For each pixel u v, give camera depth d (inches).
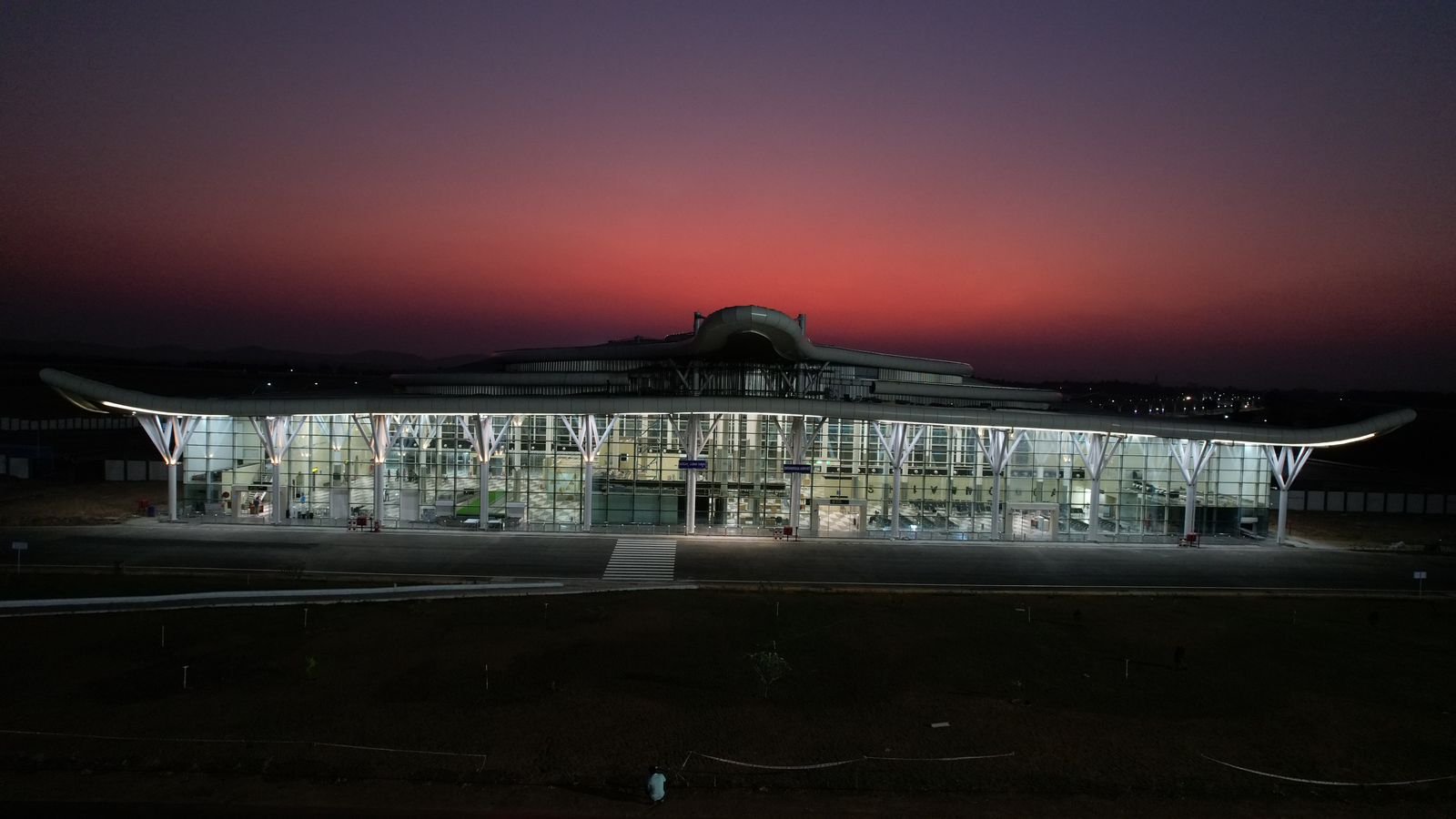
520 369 2758.4
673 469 1999.3
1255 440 1931.6
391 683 959.6
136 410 1795.0
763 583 1504.7
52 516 1939.0
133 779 729.6
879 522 2034.9
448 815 693.9
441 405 1862.7
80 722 835.4
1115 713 936.9
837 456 2026.3
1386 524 2321.6
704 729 864.9
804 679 1015.6
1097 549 1872.5
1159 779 784.3
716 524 2005.4
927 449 2041.1
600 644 1121.4
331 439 1991.9
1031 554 1803.6
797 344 2086.6
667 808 713.6
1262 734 890.7
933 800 740.7
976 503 2048.5
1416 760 838.5
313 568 1535.4
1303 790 772.6
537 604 1326.3
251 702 895.7
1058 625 1277.1
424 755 784.9
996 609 1365.7
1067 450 2044.8
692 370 2266.2
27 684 933.2
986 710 936.9
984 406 2810.0
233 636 1119.0
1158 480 2046.0
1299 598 1498.5
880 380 2610.7
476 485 2007.9
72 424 4121.6
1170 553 1845.5
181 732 818.2
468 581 1480.1
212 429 1964.8
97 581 1405.0
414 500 1994.3
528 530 1898.4
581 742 825.5
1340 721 932.0
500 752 798.5
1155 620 1323.8
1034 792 758.5
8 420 3868.1
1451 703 993.5
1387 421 1907.0
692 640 1151.6
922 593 1470.2
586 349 2598.4
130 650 1054.4
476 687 955.3
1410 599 1508.4
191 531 1798.7
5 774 729.0
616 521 2011.6
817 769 784.9
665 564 1635.1
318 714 867.4
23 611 1224.8
